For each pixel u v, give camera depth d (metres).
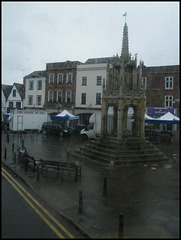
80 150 16.00
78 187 9.12
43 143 22.20
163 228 5.65
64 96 40.25
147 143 14.61
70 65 39.62
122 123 14.62
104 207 7.15
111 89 15.52
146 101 34.00
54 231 5.80
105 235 5.48
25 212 6.79
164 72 32.97
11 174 11.25
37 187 9.06
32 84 44.47
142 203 7.39
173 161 13.97
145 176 10.60
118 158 12.77
